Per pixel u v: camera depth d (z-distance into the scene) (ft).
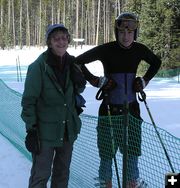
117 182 13.04
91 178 13.56
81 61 12.89
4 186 15.07
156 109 31.01
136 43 13.29
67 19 191.93
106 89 13.00
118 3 148.97
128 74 13.08
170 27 68.90
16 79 62.23
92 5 190.80
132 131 12.74
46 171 11.66
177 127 23.82
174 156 13.99
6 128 22.59
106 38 178.91
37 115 11.50
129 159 12.80
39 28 197.26
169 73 65.10
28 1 212.64
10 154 18.90
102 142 13.14
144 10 69.41
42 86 11.21
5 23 213.46
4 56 130.00
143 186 12.66
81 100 11.96
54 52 11.25
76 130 11.89
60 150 11.96
